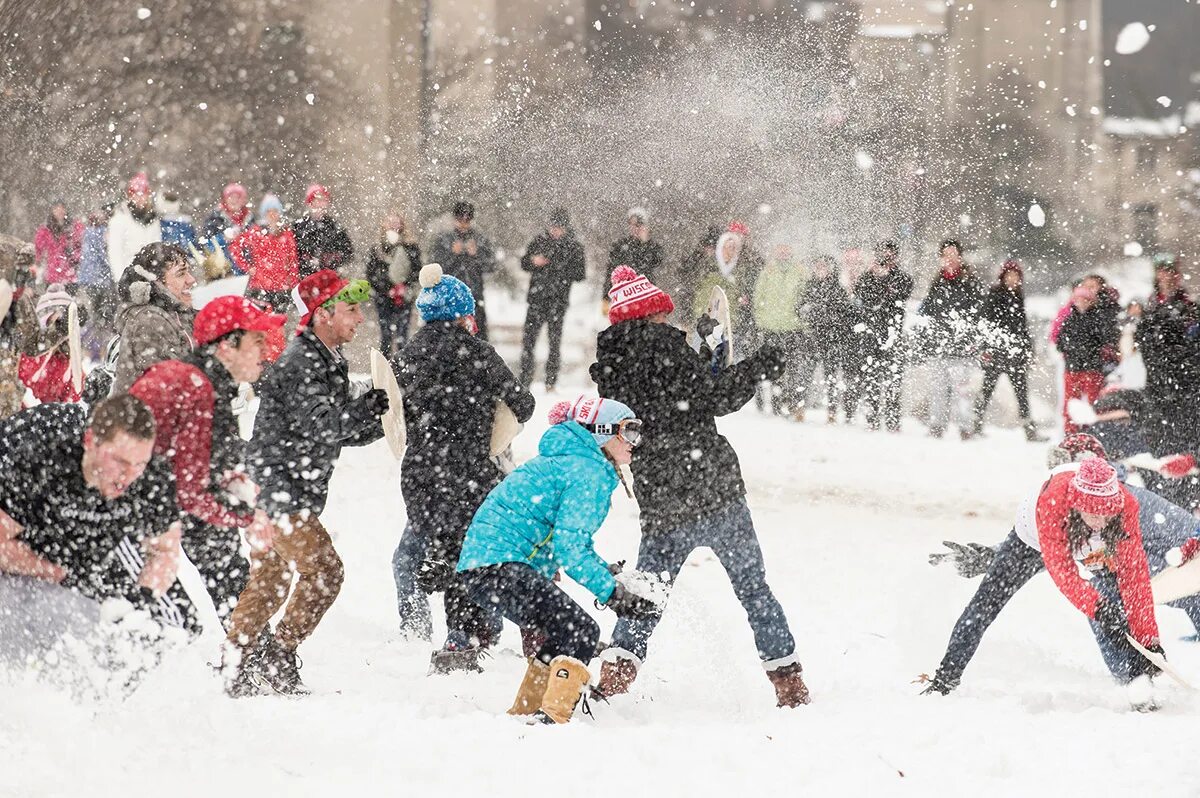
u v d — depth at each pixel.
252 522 10.39
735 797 8.67
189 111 46.31
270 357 14.34
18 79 43.34
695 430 11.35
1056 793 8.81
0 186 43.50
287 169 47.75
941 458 27.56
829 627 14.66
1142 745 9.82
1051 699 11.64
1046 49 71.06
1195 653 13.55
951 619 15.02
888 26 62.66
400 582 13.54
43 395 15.47
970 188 65.31
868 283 31.61
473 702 10.94
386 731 9.70
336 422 11.26
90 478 8.92
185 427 9.88
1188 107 74.00
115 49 44.53
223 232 26.86
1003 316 30.55
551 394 33.22
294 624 11.12
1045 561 11.49
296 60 47.47
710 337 12.52
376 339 39.34
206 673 10.09
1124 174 72.25
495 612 10.37
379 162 48.47
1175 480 17.80
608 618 14.60
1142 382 20.33
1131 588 11.46
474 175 52.53
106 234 28.56
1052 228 65.81
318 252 27.80
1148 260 67.00
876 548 19.12
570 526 10.27
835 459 27.14
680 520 11.31
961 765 9.37
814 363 32.56
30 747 8.54
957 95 67.38
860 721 10.61
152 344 12.40
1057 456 12.31
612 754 9.36
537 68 59.78
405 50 48.56
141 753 8.82
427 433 12.40
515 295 51.84
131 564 9.41
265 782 8.59
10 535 8.86
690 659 12.76
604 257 51.72
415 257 31.59
